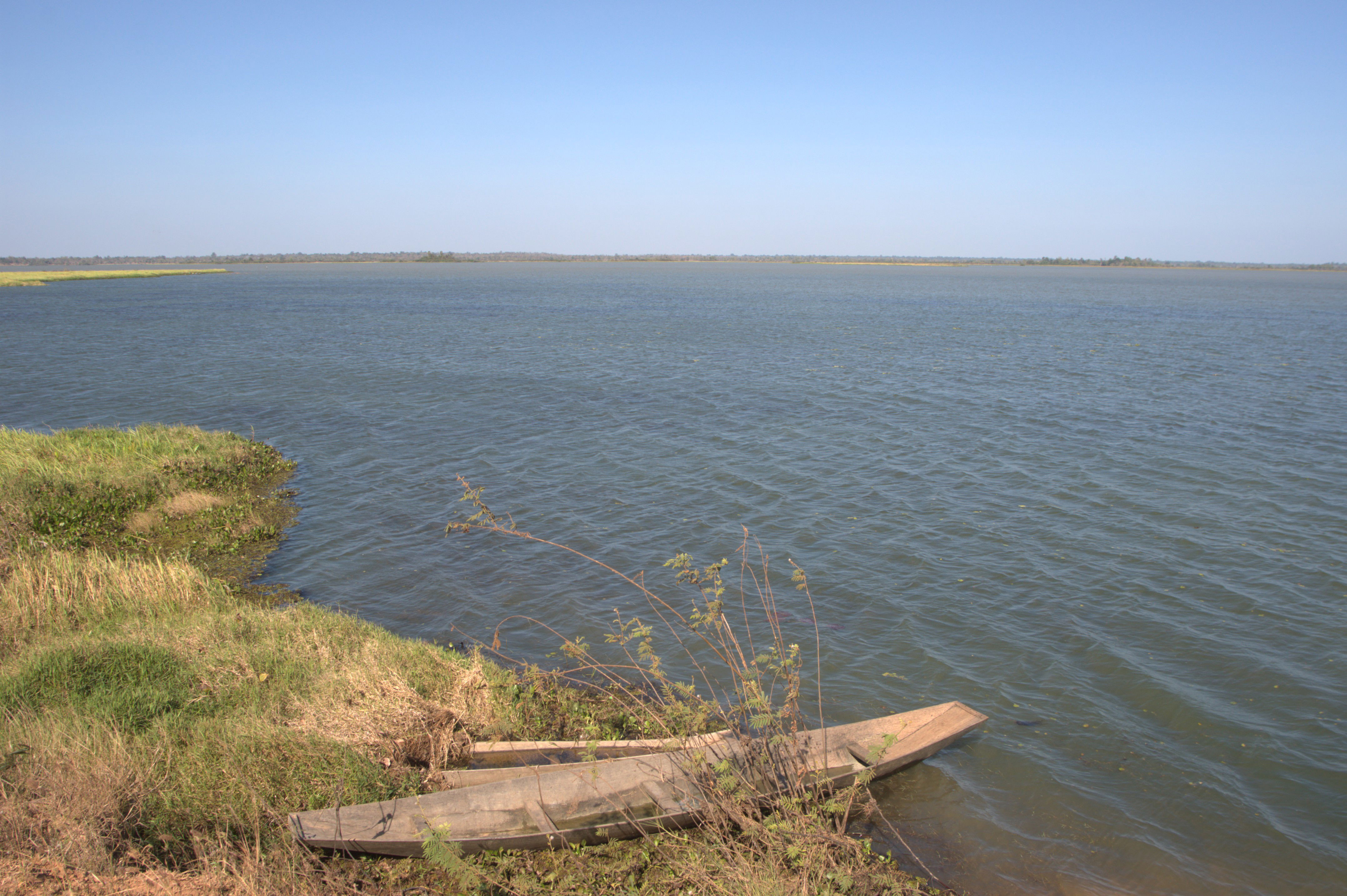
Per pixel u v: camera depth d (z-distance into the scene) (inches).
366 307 2915.8
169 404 1055.6
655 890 216.4
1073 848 257.6
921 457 772.0
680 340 1838.1
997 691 357.4
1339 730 326.6
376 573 496.4
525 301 3395.7
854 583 479.2
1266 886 243.9
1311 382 1217.4
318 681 308.2
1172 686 359.9
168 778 238.5
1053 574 488.1
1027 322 2375.7
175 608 399.2
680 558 278.8
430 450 815.7
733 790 241.1
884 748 277.0
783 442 836.0
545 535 568.4
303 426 928.3
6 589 382.0
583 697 339.0
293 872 201.8
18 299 3090.6
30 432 767.1
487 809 239.1
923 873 241.3
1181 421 932.6
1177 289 5152.6
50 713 263.0
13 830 194.4
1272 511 605.3
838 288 4968.0
